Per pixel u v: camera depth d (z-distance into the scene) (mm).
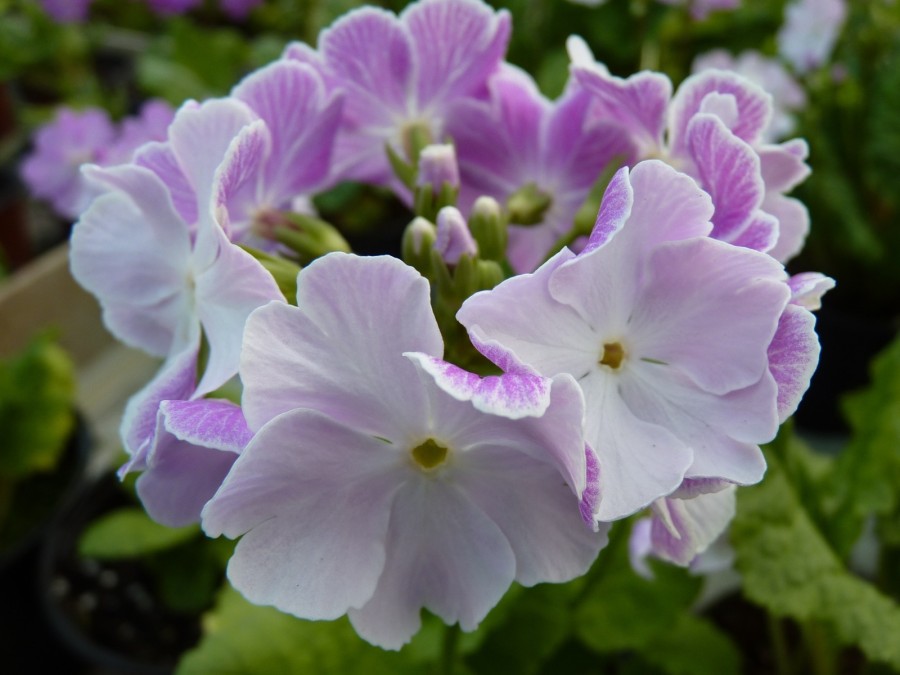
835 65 335
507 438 103
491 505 110
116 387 334
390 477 108
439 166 129
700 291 105
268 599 105
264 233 134
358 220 352
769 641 212
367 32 137
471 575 112
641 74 122
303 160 137
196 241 119
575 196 146
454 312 119
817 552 163
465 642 167
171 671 231
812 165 326
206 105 112
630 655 209
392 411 103
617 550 169
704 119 110
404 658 170
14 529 269
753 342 103
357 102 144
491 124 144
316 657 169
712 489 105
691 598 180
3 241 366
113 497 269
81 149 343
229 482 97
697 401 108
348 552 108
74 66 437
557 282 100
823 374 311
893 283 325
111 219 132
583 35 357
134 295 132
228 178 107
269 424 97
